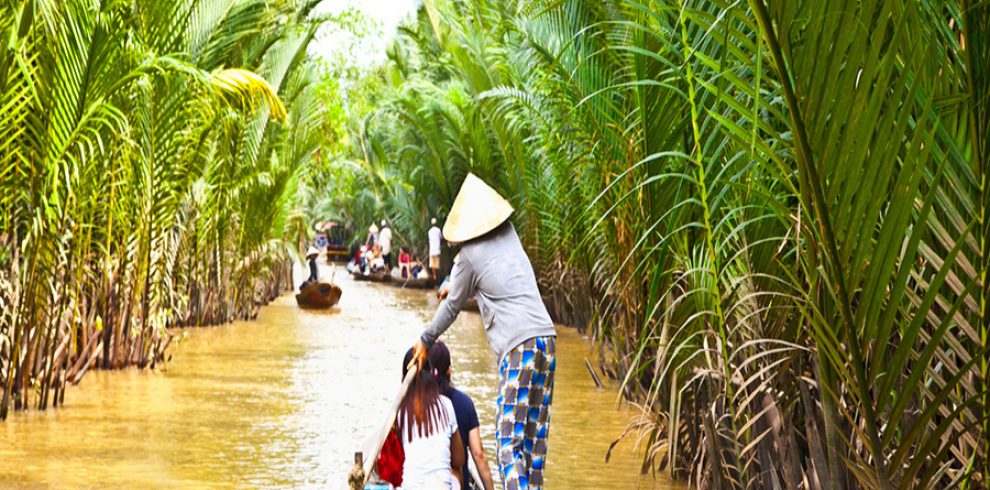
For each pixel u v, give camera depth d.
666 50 6.71
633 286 10.07
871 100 4.00
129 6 12.20
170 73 12.66
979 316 4.26
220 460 8.87
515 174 25.14
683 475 8.23
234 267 22.97
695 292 6.41
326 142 31.70
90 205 12.41
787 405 5.82
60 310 11.06
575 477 8.38
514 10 14.64
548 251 22.83
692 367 7.17
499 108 21.33
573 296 20.48
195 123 15.87
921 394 4.81
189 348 17.42
